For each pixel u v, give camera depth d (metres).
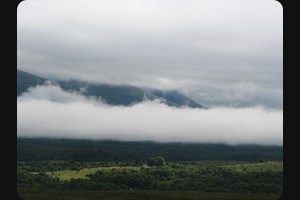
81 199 23.61
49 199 20.19
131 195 27.72
